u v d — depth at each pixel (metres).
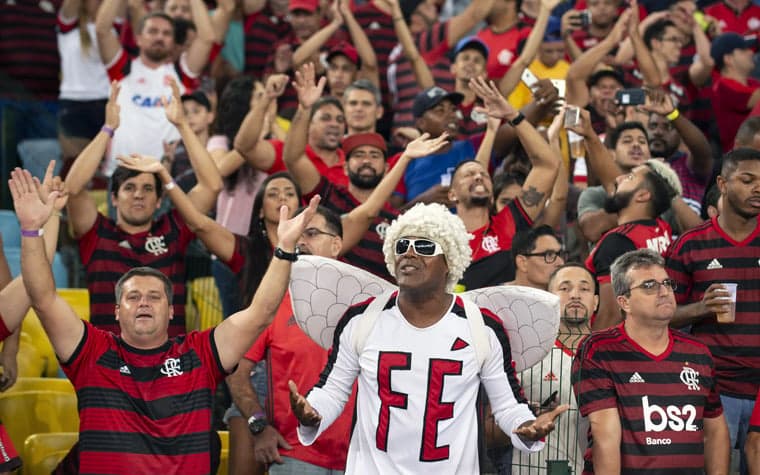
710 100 16.81
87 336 8.62
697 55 17.19
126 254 11.20
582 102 15.01
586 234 12.62
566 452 9.36
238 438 9.98
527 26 16.30
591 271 11.27
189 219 11.23
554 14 17.16
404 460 7.63
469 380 7.70
